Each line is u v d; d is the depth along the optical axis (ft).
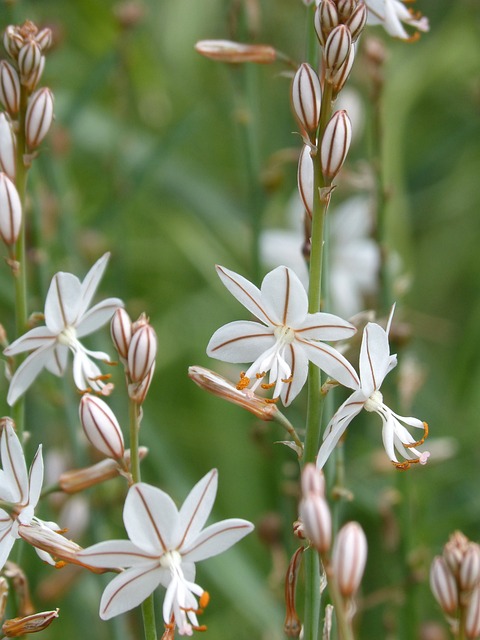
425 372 1.31
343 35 0.92
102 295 1.44
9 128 0.98
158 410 1.56
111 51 1.36
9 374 1.00
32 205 1.22
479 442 1.46
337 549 0.87
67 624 1.34
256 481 1.46
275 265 1.59
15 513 0.93
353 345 1.01
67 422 1.22
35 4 1.58
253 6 1.24
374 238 1.26
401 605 1.21
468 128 1.60
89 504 1.23
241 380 0.93
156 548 0.91
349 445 1.38
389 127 1.61
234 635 1.37
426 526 1.33
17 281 1.00
